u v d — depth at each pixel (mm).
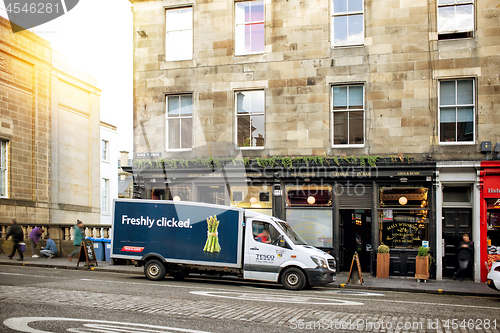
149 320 7000
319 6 17297
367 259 16719
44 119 25234
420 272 14672
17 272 13648
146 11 19078
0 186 22000
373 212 16453
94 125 30547
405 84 16453
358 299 10484
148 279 13211
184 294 9984
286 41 17516
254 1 18078
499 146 15383
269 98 17547
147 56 18938
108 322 6742
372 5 16828
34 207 23906
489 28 15977
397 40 16578
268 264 12461
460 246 15406
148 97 18828
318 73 17172
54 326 6395
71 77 27969
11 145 22719
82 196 28891
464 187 16344
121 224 13477
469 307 9883
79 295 9133
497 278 11594
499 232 15406
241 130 17906
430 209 16016
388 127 16516
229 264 12688
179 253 13000
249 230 12812
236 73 17938
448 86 16359
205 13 18422
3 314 7086
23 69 23891
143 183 18484
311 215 17000
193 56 18438
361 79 16797
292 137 17266
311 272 12117
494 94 15781
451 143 16031
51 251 18984
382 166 16141
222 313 7801
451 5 16406
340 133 17078
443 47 16234
